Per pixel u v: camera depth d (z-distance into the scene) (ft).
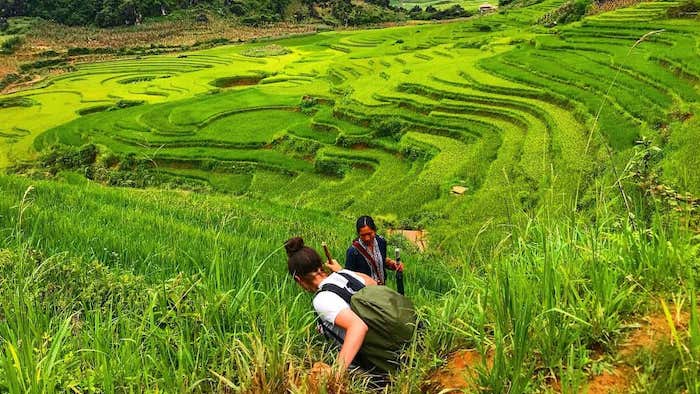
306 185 116.37
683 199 13.32
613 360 7.92
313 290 11.04
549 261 10.11
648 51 119.44
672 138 61.87
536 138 94.12
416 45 264.31
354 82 174.50
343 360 8.90
